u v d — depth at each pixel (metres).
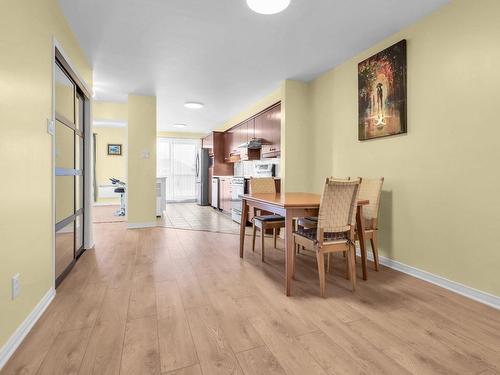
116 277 2.58
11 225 1.49
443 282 2.40
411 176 2.67
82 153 3.41
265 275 2.67
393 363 1.42
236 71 3.78
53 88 2.12
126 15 2.49
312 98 4.11
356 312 1.95
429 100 2.49
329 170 3.78
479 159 2.14
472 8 2.15
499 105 2.01
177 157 9.18
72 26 2.65
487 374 1.34
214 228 4.98
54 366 1.37
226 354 1.48
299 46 3.08
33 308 1.77
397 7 2.38
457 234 2.30
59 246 2.48
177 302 2.08
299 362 1.42
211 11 2.43
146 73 3.84
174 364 1.40
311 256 3.34
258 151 5.61
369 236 2.79
